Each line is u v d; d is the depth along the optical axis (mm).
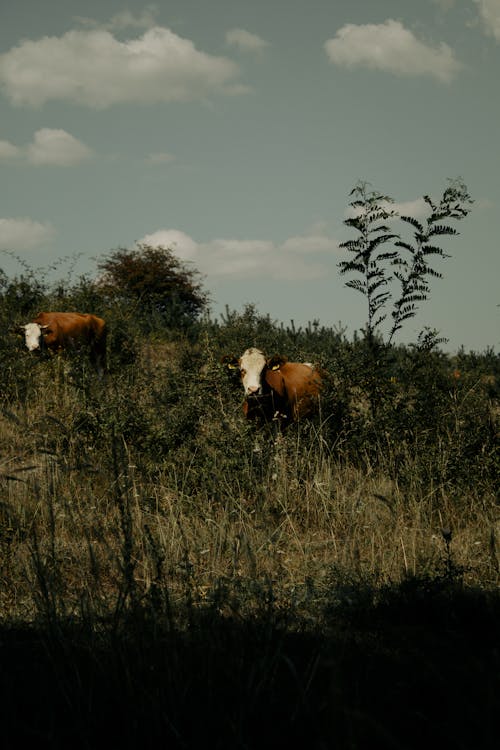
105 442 7047
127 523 4062
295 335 17000
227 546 5043
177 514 5602
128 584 3518
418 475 6641
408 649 3699
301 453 7328
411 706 3006
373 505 6141
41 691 3043
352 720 2662
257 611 3771
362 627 4023
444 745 2668
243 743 2559
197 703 2826
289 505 6301
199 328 17891
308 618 4035
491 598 4316
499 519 5863
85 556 4934
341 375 8188
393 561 5031
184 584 4215
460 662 3500
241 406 8180
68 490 6020
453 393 7848
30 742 2729
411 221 6766
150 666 3031
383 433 7414
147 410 7695
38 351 12719
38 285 18047
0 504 5355
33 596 3812
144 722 2711
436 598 4262
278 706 2920
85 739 2617
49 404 9398
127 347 13523
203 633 3279
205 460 6668
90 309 17672
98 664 3074
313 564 5020
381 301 7020
